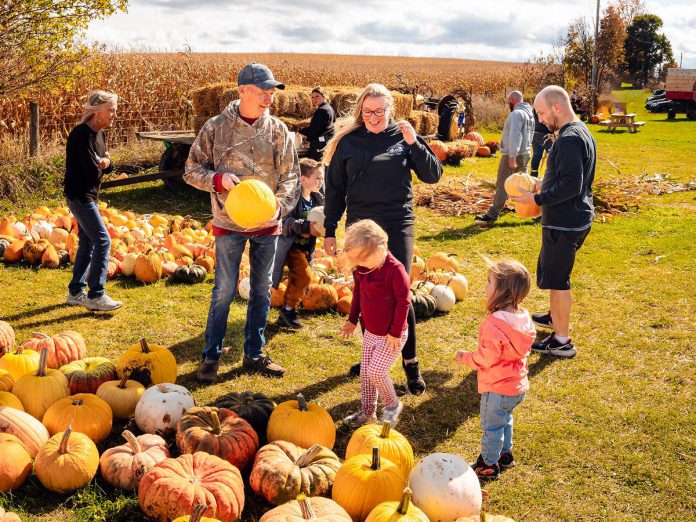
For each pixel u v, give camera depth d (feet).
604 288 22.77
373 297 12.66
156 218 29.84
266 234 15.16
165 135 39.19
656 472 12.18
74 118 48.03
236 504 10.00
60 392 12.91
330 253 15.31
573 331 19.08
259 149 14.73
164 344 17.62
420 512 9.20
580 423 13.99
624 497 11.44
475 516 9.68
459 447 13.10
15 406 12.07
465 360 11.74
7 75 34.53
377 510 9.28
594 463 12.49
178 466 10.20
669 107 103.09
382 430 11.37
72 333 15.81
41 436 11.64
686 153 59.72
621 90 177.58
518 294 11.22
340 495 10.13
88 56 36.68
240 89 14.34
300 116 41.63
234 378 15.74
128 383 13.61
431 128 57.16
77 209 18.60
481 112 82.12
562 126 16.70
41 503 10.62
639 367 16.74
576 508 11.14
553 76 110.42
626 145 65.82
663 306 21.01
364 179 14.21
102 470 11.07
